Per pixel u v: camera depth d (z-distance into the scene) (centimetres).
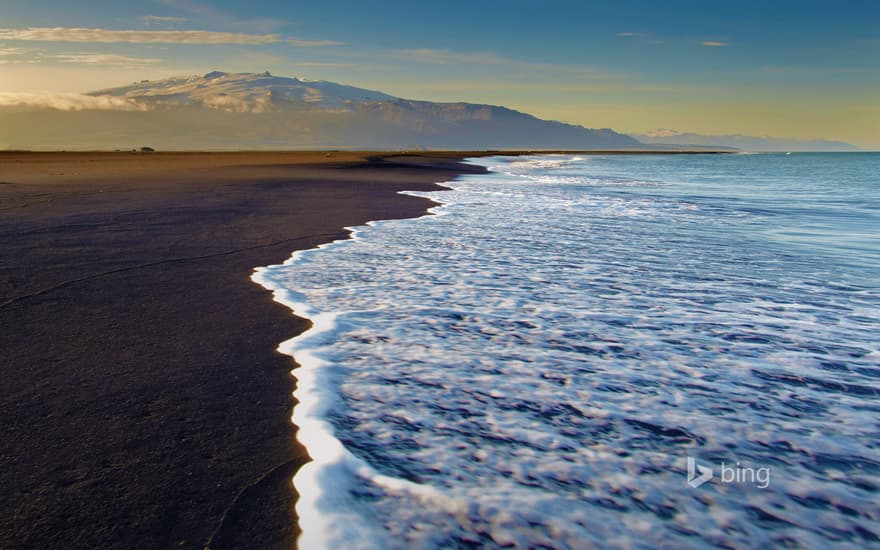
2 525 204
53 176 2175
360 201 1505
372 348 408
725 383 351
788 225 1171
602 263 746
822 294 589
